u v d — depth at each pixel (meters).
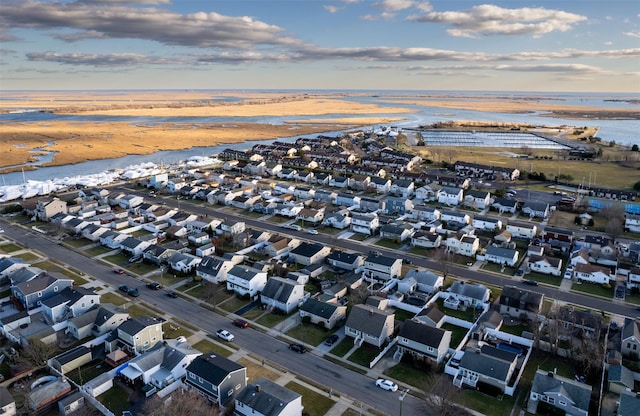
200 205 141.12
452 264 96.50
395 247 106.19
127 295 82.62
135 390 56.59
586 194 152.62
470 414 52.75
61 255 100.88
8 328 68.94
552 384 54.81
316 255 96.44
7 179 179.38
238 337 69.31
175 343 64.69
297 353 65.19
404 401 55.12
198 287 86.38
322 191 149.50
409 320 67.75
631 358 63.50
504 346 66.62
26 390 56.38
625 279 89.50
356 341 67.50
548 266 91.94
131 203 135.88
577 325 69.62
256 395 51.75
